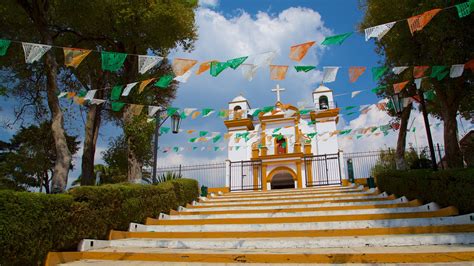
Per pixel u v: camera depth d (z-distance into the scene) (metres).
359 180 15.04
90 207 6.21
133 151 11.59
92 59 12.23
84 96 8.69
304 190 14.38
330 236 6.25
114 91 7.82
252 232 6.64
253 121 24.95
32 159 18.41
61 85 13.20
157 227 7.79
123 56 6.05
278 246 5.87
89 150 11.40
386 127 13.02
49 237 5.10
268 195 13.27
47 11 9.27
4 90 10.17
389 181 10.36
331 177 21.22
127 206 7.43
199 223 8.05
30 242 4.68
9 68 11.01
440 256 4.34
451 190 6.80
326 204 9.55
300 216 7.74
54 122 8.23
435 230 5.97
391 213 7.19
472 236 5.33
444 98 9.70
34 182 21.14
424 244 5.41
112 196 6.93
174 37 12.04
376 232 6.17
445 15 7.43
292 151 22.98
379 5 10.95
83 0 9.16
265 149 23.02
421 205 8.22
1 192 4.34
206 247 6.18
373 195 10.90
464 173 6.34
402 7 9.31
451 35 7.65
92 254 5.59
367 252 4.77
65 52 5.91
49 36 8.60
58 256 5.15
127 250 5.96
